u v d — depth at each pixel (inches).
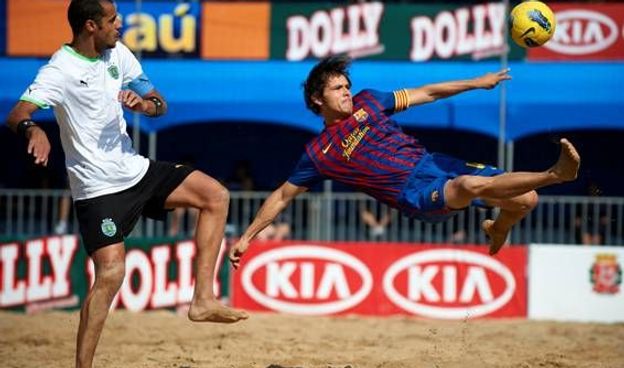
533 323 1407.5
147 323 1334.9
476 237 1636.3
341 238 1657.2
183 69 1724.9
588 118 1672.0
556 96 1678.2
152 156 1708.9
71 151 763.4
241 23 1742.1
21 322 1342.3
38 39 1759.4
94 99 752.3
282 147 2021.4
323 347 1132.5
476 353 1091.9
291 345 1144.8
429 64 1707.7
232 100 1711.4
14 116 717.9
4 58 1755.7
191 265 1475.1
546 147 1956.2
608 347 1155.9
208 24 1744.6
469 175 756.6
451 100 1672.0
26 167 2005.4
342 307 1475.1
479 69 1696.6
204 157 2020.2
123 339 1189.1
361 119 799.7
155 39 1753.2
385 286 1476.4
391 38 1718.8
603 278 1459.2
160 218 805.2
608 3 1756.9
